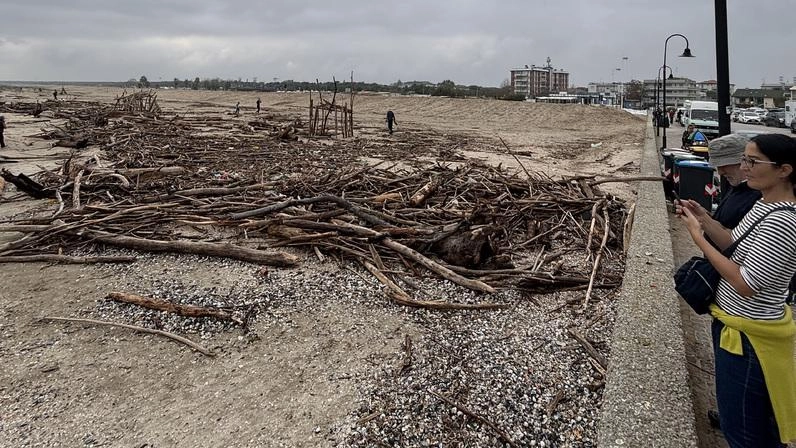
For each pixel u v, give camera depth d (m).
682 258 7.18
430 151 20.30
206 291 5.65
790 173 2.18
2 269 6.38
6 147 18.73
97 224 7.65
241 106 61.22
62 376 4.06
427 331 4.77
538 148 23.81
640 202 9.13
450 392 3.81
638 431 2.96
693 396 3.74
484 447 3.25
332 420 3.49
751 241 2.23
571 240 7.57
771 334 2.26
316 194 9.48
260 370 4.13
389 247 6.66
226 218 7.88
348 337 4.65
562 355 4.34
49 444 3.28
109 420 3.52
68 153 17.30
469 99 64.31
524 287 5.78
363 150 19.86
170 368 4.18
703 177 9.35
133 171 11.45
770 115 38.12
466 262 6.16
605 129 39.94
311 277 6.04
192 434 3.36
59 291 5.72
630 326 4.23
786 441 2.29
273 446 3.24
